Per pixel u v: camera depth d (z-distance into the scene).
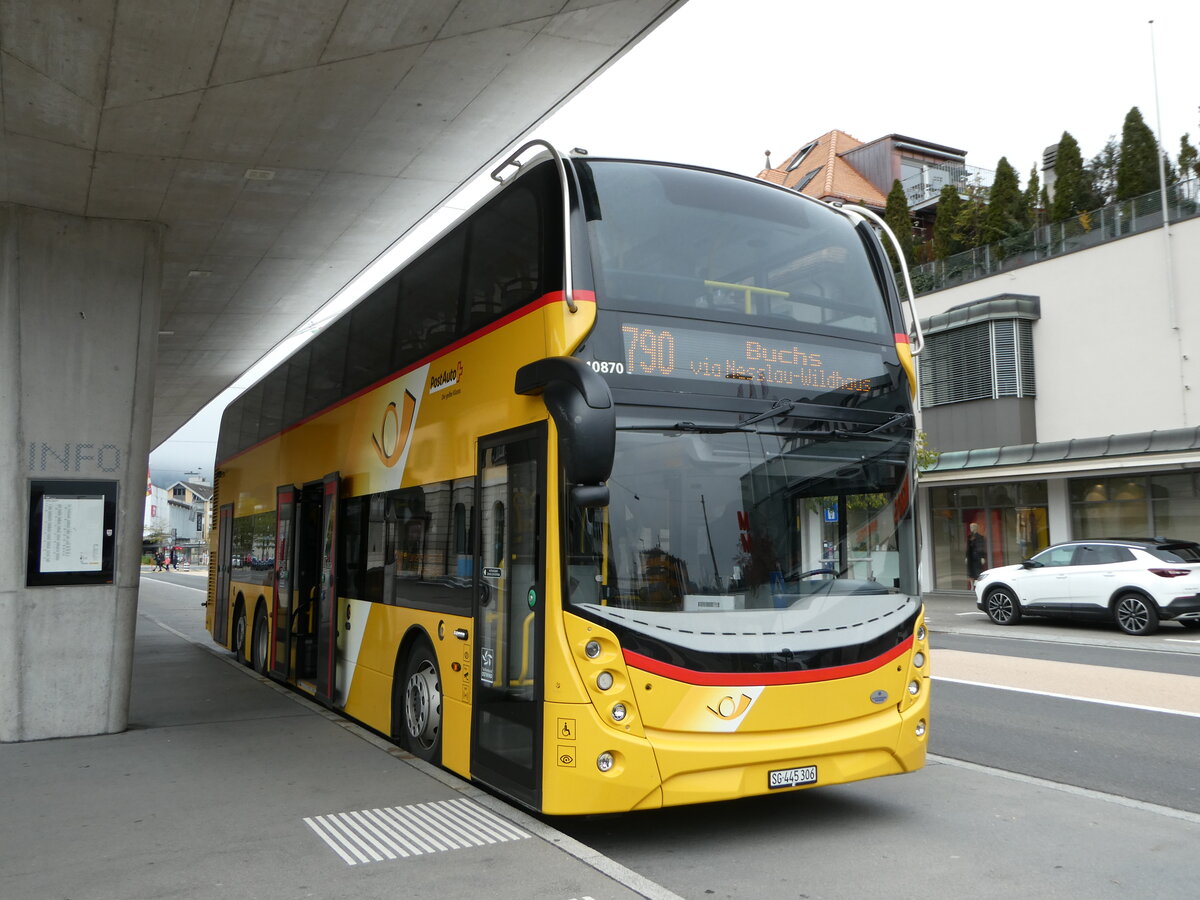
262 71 8.08
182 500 173.00
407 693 8.30
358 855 5.60
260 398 15.01
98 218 10.31
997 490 27.08
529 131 9.72
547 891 4.96
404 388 8.75
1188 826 6.53
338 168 10.20
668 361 6.02
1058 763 8.40
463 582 7.16
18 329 9.74
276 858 5.58
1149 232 23.58
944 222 37.12
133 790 7.25
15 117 8.40
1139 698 11.34
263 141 9.35
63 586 9.66
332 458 10.95
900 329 7.00
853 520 6.36
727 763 5.57
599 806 5.46
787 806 7.07
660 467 5.85
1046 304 26.03
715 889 5.29
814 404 6.41
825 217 7.02
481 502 6.89
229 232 11.95
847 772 5.98
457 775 7.39
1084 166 36.75
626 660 5.53
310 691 11.45
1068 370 25.39
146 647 18.70
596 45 8.28
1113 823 6.60
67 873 5.39
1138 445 21.98
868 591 6.31
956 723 10.12
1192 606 17.30
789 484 6.18
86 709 9.59
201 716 10.57
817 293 6.71
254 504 14.96
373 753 8.31
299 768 7.82
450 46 8.04
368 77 8.41
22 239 9.91
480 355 7.04
